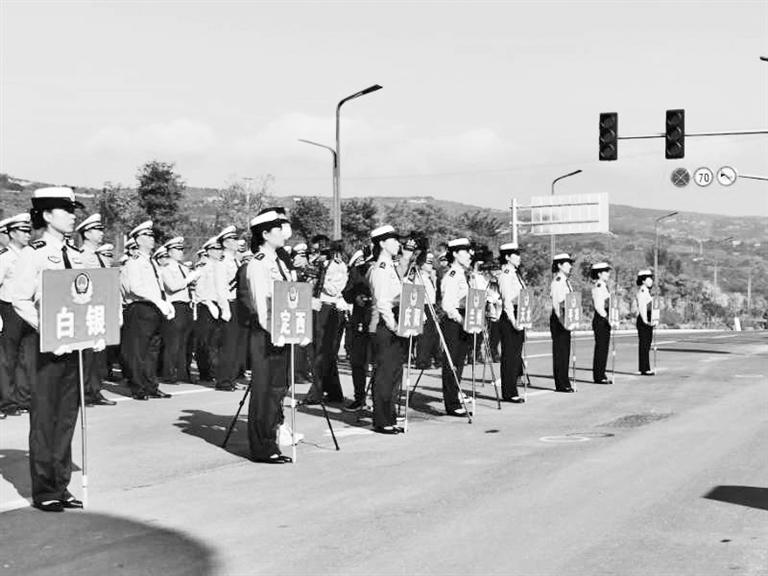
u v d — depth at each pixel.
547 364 22.80
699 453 10.23
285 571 6.16
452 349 13.38
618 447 10.65
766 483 8.70
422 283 13.05
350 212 60.31
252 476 9.09
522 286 15.02
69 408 7.88
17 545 6.75
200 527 7.24
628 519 7.39
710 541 6.77
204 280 17.38
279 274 10.03
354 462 9.80
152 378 14.67
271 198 62.91
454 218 65.56
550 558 6.38
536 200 47.06
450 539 6.86
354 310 13.98
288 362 10.28
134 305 14.45
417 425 12.52
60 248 8.34
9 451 10.38
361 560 6.37
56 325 7.60
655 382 18.23
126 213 56.66
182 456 10.07
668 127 28.36
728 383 17.95
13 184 96.44
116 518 7.52
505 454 10.24
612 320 18.12
